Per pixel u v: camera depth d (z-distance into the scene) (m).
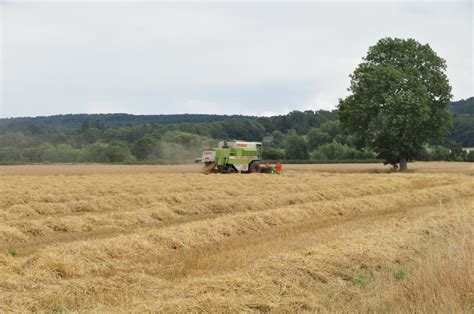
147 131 153.50
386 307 8.87
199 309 8.68
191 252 14.71
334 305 9.34
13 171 65.50
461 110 184.88
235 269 12.11
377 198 27.02
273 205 26.64
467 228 14.73
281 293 9.75
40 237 17.69
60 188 31.53
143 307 8.66
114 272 12.03
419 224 17.23
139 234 15.60
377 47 66.12
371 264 12.21
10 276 10.65
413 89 61.53
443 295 8.52
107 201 25.34
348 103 64.56
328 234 17.09
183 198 27.30
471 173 60.53
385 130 61.88
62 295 9.73
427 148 105.56
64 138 145.38
